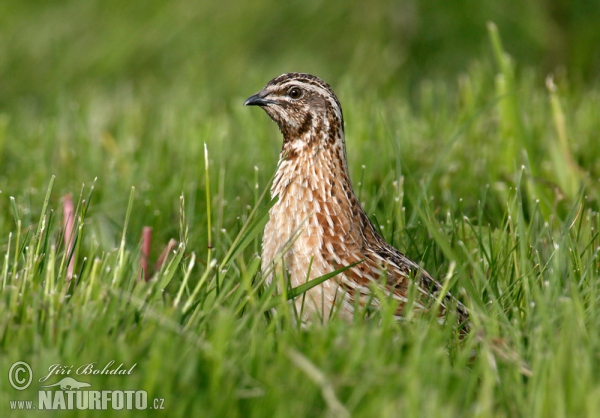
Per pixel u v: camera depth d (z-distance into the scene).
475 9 27.34
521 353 9.84
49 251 11.65
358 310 10.96
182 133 20.77
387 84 26.42
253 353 9.24
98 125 22.27
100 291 10.13
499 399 9.23
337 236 11.84
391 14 27.75
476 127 19.55
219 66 27.09
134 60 27.88
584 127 19.34
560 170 16.31
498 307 10.70
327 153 12.17
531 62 27.75
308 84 12.27
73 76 28.08
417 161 18.00
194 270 13.81
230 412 8.63
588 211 14.25
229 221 15.30
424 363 9.05
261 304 10.41
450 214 14.22
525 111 20.16
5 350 9.43
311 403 8.76
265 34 27.83
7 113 25.47
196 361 9.04
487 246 13.71
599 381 9.10
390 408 8.41
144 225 15.58
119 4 28.62
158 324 9.60
